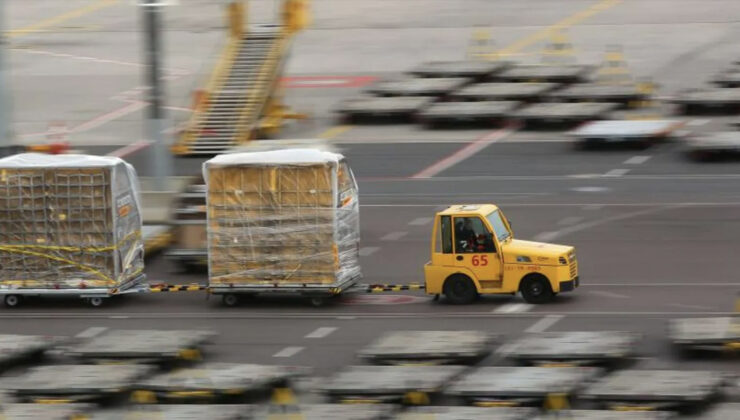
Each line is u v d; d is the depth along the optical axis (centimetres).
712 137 15200
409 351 8750
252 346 9506
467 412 7588
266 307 10531
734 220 12631
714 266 11200
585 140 15900
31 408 7938
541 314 9969
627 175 14600
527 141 16550
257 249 10431
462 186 14525
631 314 9906
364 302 10556
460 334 9112
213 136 16750
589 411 7525
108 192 10556
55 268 10681
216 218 10462
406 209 13700
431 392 8012
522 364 8669
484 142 16612
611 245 12012
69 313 10550
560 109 17138
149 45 13350
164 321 10231
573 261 10319
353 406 7788
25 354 9094
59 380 8394
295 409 7769
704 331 8900
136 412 7888
